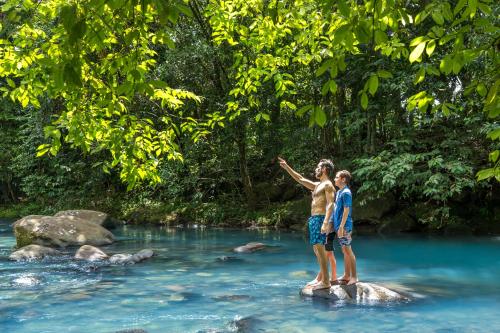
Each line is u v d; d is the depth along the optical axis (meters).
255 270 8.35
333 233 6.67
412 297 6.15
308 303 5.91
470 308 5.63
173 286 7.03
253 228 16.00
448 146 13.05
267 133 16.59
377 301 5.92
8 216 22.41
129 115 3.97
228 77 15.76
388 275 7.75
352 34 2.40
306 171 16.94
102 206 20.28
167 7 2.18
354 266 6.52
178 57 14.73
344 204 6.42
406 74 12.92
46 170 21.83
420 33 10.74
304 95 15.80
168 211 18.27
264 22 6.14
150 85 2.91
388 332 4.75
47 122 18.38
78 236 12.10
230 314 5.46
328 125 15.92
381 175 13.21
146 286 7.05
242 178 17.22
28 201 24.31
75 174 20.91
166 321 5.21
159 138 4.47
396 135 14.38
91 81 3.43
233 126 15.71
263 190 17.78
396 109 14.37
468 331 4.77
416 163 14.50
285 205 16.58
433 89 12.46
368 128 14.92
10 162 23.66
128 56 3.12
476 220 13.88
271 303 5.94
